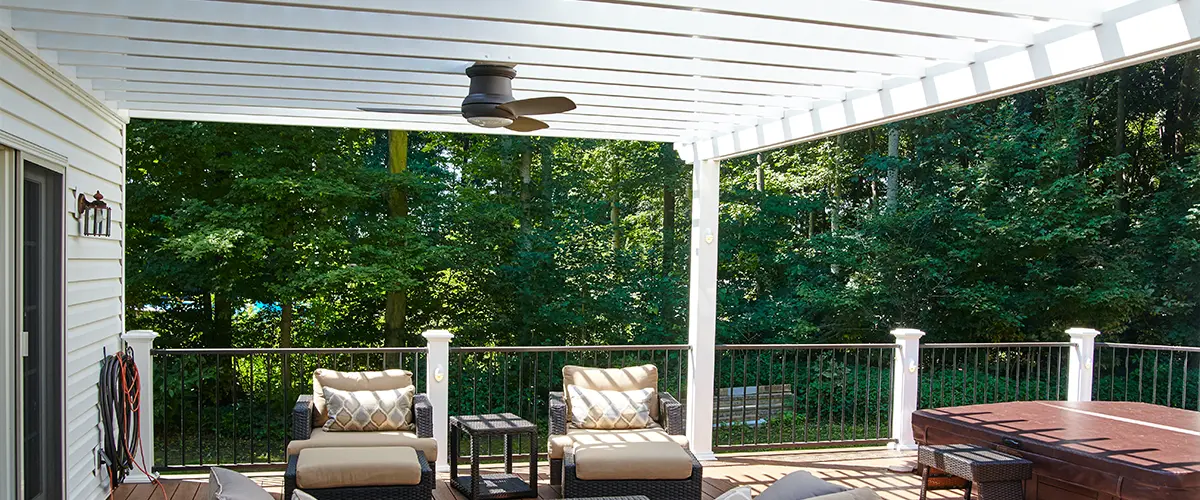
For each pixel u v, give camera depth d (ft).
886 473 20.33
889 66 14.23
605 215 46.52
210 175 36.37
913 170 44.42
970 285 42.45
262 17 11.79
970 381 42.27
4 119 12.07
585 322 42.39
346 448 15.57
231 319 39.32
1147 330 41.91
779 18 11.12
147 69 14.57
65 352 14.67
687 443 17.89
